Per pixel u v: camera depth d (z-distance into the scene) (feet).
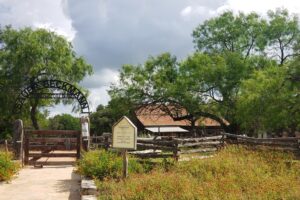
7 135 122.83
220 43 135.64
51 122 216.95
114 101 125.29
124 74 124.88
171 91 117.91
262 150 53.36
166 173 37.86
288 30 128.88
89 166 41.11
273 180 34.40
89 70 135.85
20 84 123.34
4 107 122.62
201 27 137.28
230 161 42.68
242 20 133.39
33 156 61.21
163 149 49.65
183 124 171.22
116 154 45.16
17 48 126.52
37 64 125.29
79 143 62.23
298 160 48.08
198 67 119.85
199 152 53.88
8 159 48.55
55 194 37.60
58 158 69.36
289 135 121.29
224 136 60.90
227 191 28.73
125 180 34.35
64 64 130.11
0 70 125.90
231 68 118.73
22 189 40.11
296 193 27.91
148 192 29.09
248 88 105.19
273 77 104.63
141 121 166.20
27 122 137.49
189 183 30.66
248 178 34.99
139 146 52.21
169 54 127.95
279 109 101.14
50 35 131.64
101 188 34.06
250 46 133.59
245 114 104.22
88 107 87.40
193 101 118.11
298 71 101.45
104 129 182.09
